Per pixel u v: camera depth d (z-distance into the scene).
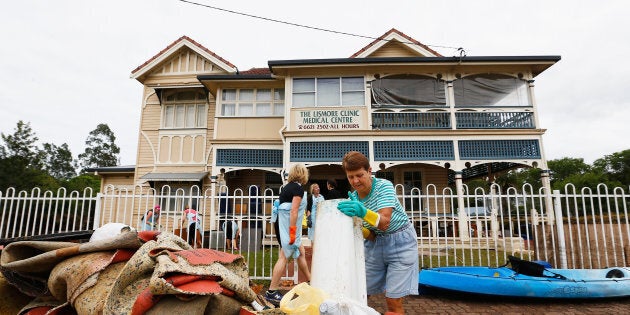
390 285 2.68
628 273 5.59
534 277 5.29
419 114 14.68
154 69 18.28
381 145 14.27
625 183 56.28
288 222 4.94
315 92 15.12
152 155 17.34
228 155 15.38
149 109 17.91
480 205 16.67
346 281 2.04
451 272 5.59
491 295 5.25
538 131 14.01
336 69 15.18
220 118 15.91
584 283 5.09
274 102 16.33
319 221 2.28
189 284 2.11
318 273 2.11
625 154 57.75
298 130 14.49
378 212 2.59
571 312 4.68
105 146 69.75
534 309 4.84
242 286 2.46
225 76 15.72
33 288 3.10
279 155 15.38
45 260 2.85
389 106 14.73
